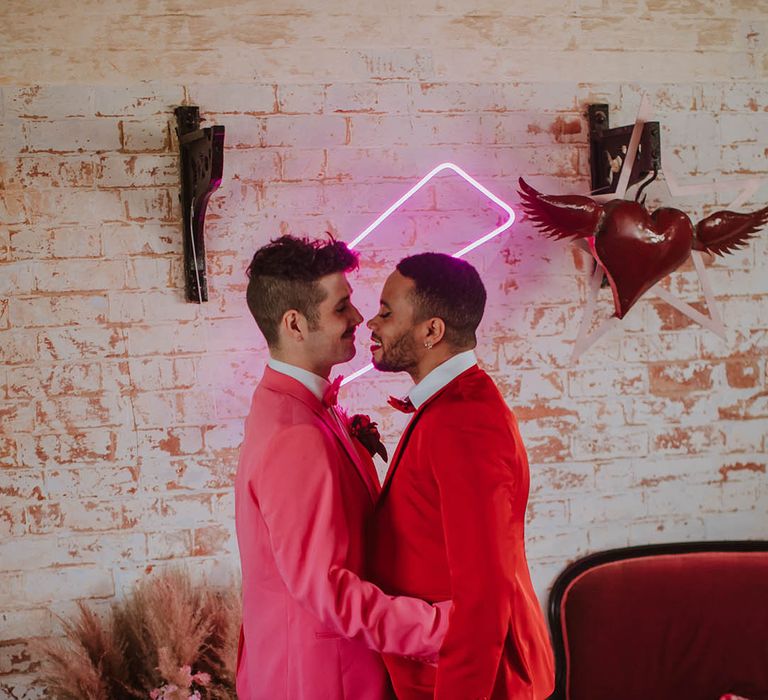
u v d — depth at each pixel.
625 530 2.41
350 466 1.65
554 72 2.30
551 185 2.31
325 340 1.66
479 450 1.46
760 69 2.40
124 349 2.15
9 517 2.14
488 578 1.40
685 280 2.40
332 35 2.19
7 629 2.14
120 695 2.05
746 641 2.27
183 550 2.20
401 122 2.23
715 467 2.45
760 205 2.43
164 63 2.13
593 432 2.38
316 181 2.20
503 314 2.32
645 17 2.34
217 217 2.16
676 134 2.37
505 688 1.51
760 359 2.46
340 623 1.48
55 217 2.11
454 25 2.25
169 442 2.18
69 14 2.09
